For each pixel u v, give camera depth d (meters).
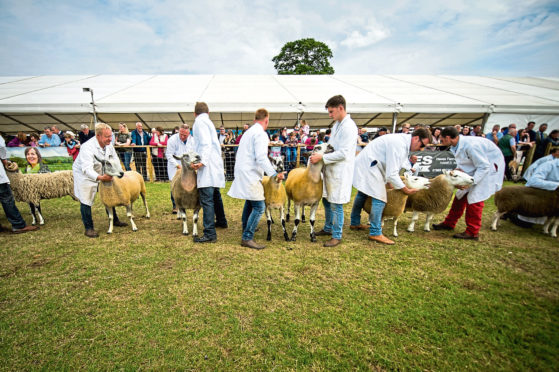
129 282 3.02
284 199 4.23
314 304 2.62
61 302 2.66
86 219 4.38
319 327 2.31
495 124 10.95
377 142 4.08
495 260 3.59
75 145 8.46
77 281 3.05
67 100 9.94
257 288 2.90
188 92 11.91
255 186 3.75
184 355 2.02
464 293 2.81
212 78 15.64
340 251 3.87
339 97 3.75
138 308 2.57
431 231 4.84
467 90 13.07
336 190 3.87
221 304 2.62
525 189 4.47
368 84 14.34
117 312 2.51
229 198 7.25
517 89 13.35
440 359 1.98
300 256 3.70
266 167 3.54
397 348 2.08
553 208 4.30
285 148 10.41
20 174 4.86
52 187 5.16
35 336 2.21
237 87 13.24
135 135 9.93
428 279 3.09
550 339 2.16
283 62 36.72
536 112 10.68
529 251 3.88
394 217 4.44
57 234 4.56
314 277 3.13
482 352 2.05
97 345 2.12
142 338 2.19
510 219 5.38
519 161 10.09
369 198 4.55
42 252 3.82
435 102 10.77
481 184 4.16
